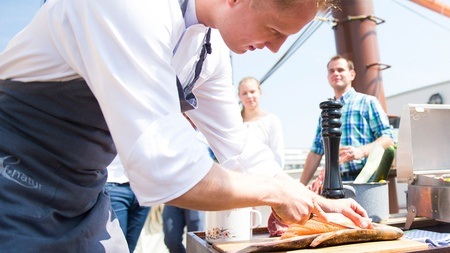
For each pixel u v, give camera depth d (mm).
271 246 819
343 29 5504
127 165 654
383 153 1233
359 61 5410
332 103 1083
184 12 802
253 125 2848
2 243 693
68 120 771
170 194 649
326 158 1096
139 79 651
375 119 2609
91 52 675
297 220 815
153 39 668
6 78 787
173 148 648
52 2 763
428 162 1248
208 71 986
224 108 1090
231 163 1104
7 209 713
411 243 863
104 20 653
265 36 742
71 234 802
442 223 1229
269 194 760
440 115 1274
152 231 3615
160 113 658
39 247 729
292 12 678
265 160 1121
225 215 994
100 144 819
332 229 890
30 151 753
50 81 754
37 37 760
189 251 1128
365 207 1160
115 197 2008
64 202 792
